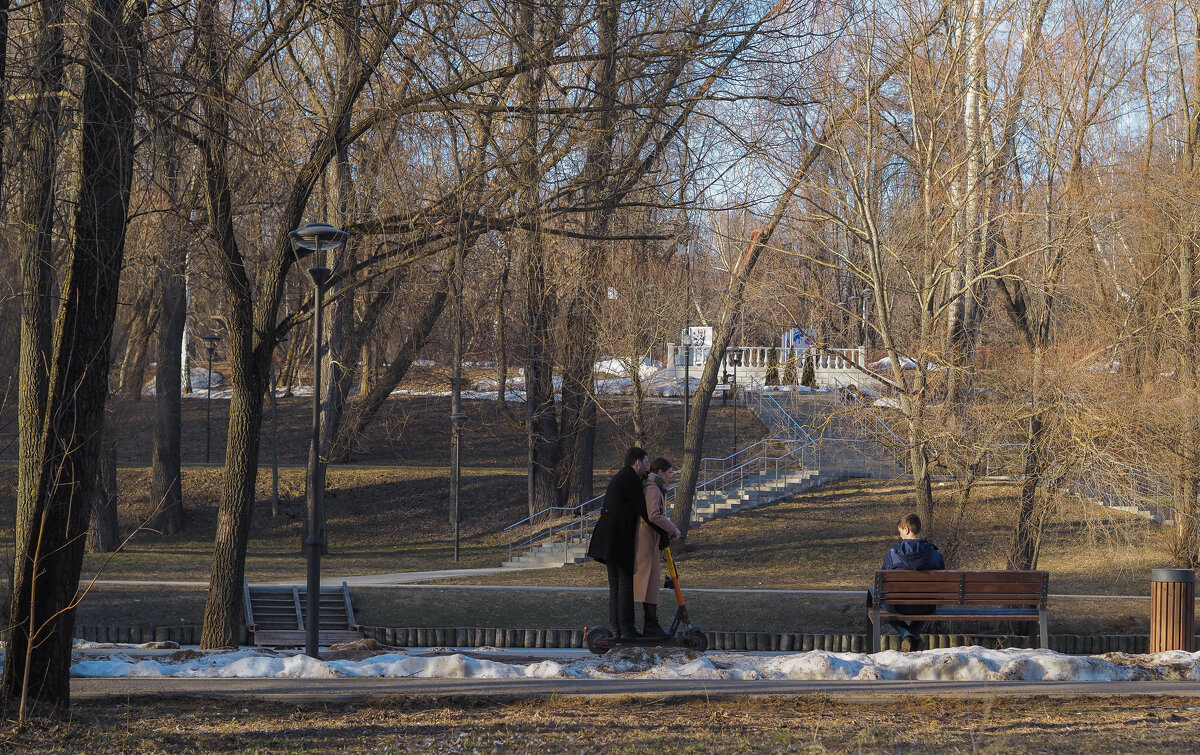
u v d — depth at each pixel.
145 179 8.77
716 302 42.44
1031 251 18.02
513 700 7.40
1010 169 19.41
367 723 6.75
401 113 11.40
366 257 17.05
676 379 51.12
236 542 15.12
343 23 10.19
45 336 8.70
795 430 34.50
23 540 7.66
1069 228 18.59
